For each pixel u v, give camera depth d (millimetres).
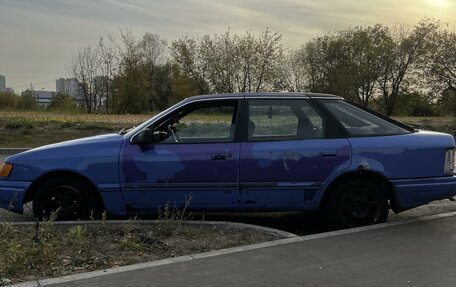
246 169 5676
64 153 5898
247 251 4734
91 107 61750
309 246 4871
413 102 56531
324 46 57875
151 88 63312
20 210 5965
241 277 4098
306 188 5684
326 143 5703
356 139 5738
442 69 39031
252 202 5738
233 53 47906
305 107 5879
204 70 50906
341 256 4598
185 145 5781
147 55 62844
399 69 56625
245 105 5906
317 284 3961
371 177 5758
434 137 5836
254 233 5348
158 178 5742
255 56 47594
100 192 5812
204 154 5699
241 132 5793
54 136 17047
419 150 5715
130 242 4922
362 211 5770
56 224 5559
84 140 6043
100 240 5133
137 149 5793
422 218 5945
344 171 5641
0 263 4285
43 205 5910
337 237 5160
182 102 6043
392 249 4797
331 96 6031
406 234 5285
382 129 5875
